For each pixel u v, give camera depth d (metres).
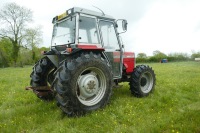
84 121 3.74
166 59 39.62
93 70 4.38
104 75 4.43
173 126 3.37
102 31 4.96
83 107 4.08
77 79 4.00
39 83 5.28
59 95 3.97
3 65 44.44
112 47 5.17
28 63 45.06
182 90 6.49
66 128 3.46
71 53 4.09
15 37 40.16
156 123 3.54
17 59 42.09
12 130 3.54
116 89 6.56
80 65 4.04
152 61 41.19
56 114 4.15
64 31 4.77
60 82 3.86
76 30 4.30
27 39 41.31
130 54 5.83
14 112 4.47
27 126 3.70
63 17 4.71
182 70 14.69
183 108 4.50
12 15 39.16
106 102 4.47
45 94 4.92
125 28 5.22
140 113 4.18
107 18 5.04
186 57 41.88
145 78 5.84
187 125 3.37
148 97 5.55
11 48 42.38
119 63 5.32
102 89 4.48
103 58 4.76
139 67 5.66
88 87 4.23
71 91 3.90
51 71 5.40
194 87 6.90
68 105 3.91
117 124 3.64
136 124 3.62
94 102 4.30
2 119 4.15
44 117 4.09
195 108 4.44
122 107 4.54
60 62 4.63
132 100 5.16
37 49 43.94
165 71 13.95
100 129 3.44
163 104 4.75
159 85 7.46
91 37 4.60
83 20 4.49
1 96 6.34
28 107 4.79
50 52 4.88
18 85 8.79
